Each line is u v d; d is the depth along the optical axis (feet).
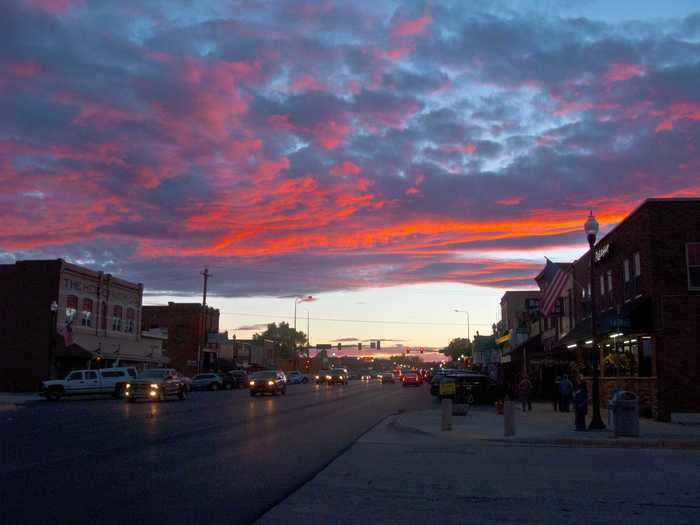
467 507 31.55
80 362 185.37
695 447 56.70
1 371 173.68
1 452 49.47
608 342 106.11
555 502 32.81
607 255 104.53
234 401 131.75
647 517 29.55
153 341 226.58
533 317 162.91
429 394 173.06
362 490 35.81
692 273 85.05
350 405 119.03
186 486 35.91
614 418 61.16
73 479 37.65
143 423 76.48
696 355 82.28
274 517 29.17
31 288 175.73
